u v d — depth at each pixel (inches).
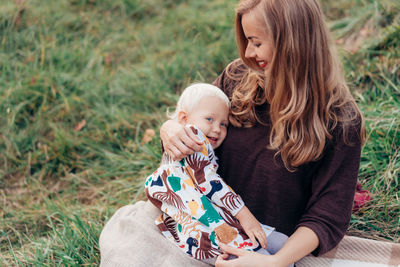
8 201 116.1
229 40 147.1
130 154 121.1
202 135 70.1
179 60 148.0
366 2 143.1
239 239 67.6
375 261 76.2
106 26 168.1
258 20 62.1
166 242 71.1
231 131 73.0
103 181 118.8
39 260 90.0
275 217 72.0
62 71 146.9
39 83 140.2
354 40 134.5
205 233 68.1
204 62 145.9
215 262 66.2
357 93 116.2
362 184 98.0
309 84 63.3
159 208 74.2
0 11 165.0
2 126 133.2
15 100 137.4
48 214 106.4
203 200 68.4
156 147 119.4
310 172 67.9
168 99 139.2
